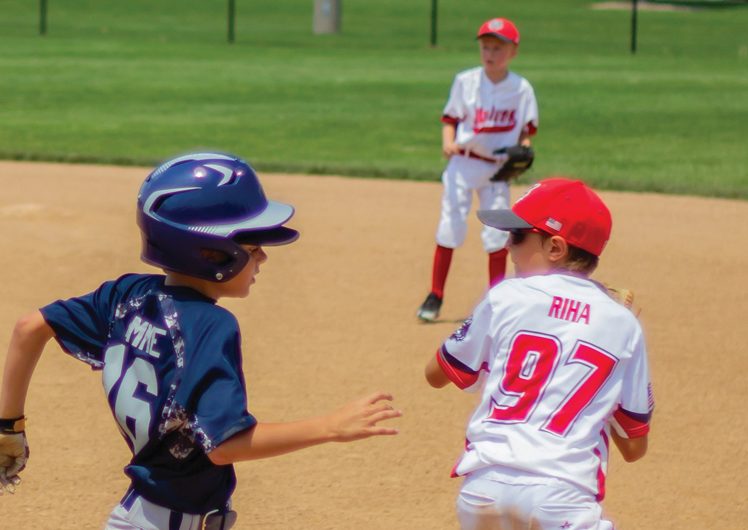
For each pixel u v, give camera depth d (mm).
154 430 9359
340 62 90250
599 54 100188
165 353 9398
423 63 90250
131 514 9602
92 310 10000
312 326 25188
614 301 11031
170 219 9445
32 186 40844
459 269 30562
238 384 9211
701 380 21906
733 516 16109
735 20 139000
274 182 42531
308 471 17516
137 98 69062
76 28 113125
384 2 149750
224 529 9820
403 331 24969
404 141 55188
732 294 28141
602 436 10766
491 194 26203
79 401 20375
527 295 10891
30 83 74250
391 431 9102
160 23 121562
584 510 10320
